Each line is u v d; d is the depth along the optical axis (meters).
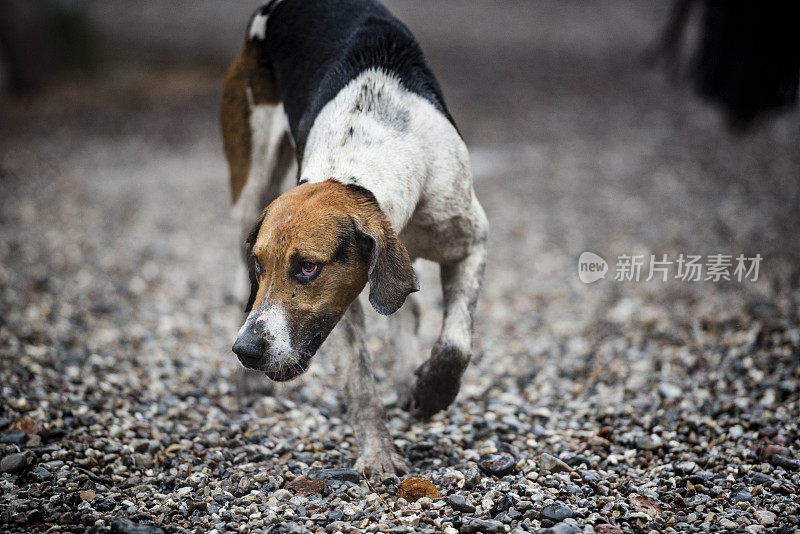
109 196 15.94
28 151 19.08
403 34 6.02
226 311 10.52
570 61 30.64
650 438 6.02
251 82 7.43
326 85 5.89
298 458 5.92
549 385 7.84
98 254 12.41
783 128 17.28
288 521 4.81
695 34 29.81
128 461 5.66
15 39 26.20
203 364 8.41
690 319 8.87
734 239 11.51
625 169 16.19
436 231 5.68
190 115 23.56
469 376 8.22
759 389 6.84
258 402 7.30
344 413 7.18
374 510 4.94
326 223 4.70
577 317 9.84
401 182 5.25
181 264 12.49
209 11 47.56
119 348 8.55
